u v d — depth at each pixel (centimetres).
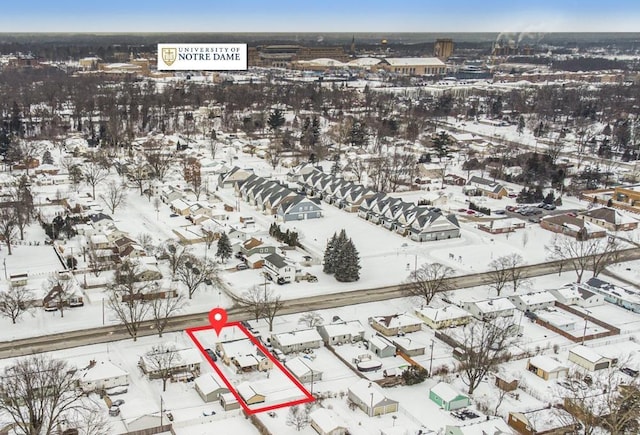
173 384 8319
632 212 17475
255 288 11125
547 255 13838
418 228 14500
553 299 11194
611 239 14362
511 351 9319
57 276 11206
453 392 7975
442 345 9625
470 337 9562
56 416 7025
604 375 8819
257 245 12925
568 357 9350
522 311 11012
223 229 14275
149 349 9150
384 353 9188
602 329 10288
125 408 7619
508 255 13625
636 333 10288
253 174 18450
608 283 11931
